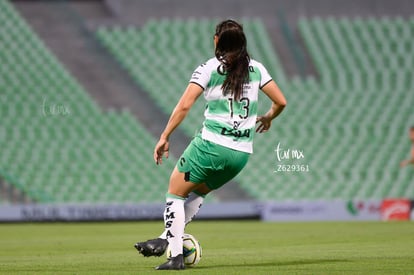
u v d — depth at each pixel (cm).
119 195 8144
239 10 10306
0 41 9394
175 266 2294
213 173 2292
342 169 8675
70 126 8700
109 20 9912
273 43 9944
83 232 5403
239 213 7075
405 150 8944
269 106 8919
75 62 9431
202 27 9875
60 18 9894
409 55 9950
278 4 10375
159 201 8181
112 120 8850
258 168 8500
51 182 8144
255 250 3434
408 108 9369
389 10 10494
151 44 9681
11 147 8406
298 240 4175
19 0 9981
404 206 7000
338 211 7106
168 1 10225
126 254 3278
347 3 10481
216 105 2264
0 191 8069
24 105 8794
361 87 9556
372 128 9131
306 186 8456
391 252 3161
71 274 2294
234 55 2262
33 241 4447
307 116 9169
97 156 8431
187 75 9444
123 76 9388
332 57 9838
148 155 8531
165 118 9050
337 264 2559
